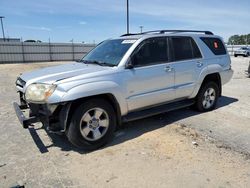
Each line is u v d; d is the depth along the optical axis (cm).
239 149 413
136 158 383
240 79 1240
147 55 481
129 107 457
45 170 352
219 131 494
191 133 480
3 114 624
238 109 653
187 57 555
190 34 579
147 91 477
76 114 390
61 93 376
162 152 402
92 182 323
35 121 397
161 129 502
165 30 547
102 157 388
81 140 399
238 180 324
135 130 497
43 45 3619
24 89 417
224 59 644
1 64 3088
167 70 504
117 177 333
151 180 325
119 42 509
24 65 2867
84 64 494
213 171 345
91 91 394
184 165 361
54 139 456
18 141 452
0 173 344
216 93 638
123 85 437
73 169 354
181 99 562
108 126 424
